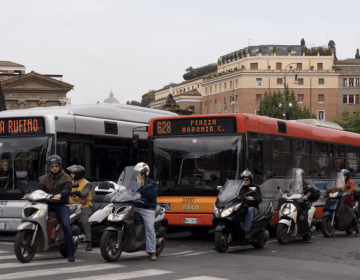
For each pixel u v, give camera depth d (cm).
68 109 1491
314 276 880
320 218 1747
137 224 1013
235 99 10794
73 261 981
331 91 10531
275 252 1173
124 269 902
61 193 965
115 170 1595
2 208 1320
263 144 1403
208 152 1350
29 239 970
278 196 1462
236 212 1127
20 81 5700
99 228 1145
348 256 1127
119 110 1686
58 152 1295
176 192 1362
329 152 1816
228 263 999
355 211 1541
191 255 1103
